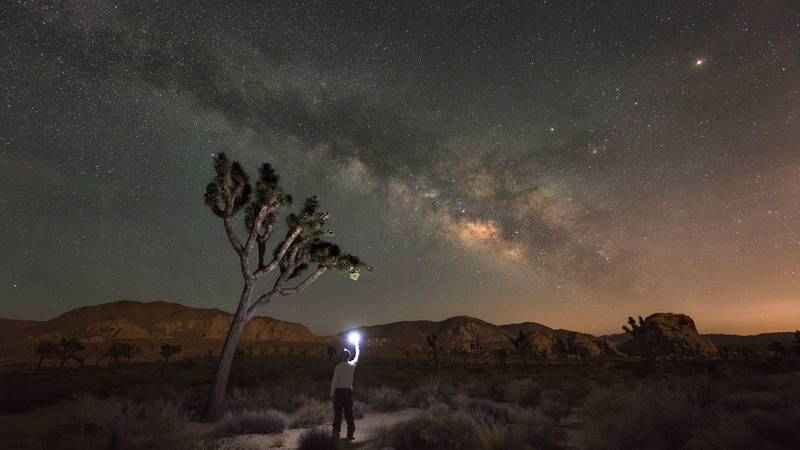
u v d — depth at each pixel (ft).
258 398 41.65
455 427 23.32
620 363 194.80
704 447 16.33
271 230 45.14
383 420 35.12
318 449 22.03
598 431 19.62
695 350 296.30
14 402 42.47
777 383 41.11
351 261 48.98
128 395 43.04
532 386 46.73
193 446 22.39
